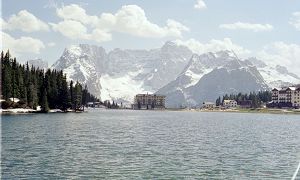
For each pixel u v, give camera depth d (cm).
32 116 18612
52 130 10769
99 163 5378
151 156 6103
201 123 17012
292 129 13100
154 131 11475
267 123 17462
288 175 4744
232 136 9944
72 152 6412
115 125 14225
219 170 4994
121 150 6788
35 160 5522
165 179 4447
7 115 19088
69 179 4381
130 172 4791
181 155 6247
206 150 6925
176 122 17838
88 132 10531
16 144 7294
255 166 5303
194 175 4675
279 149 7212
